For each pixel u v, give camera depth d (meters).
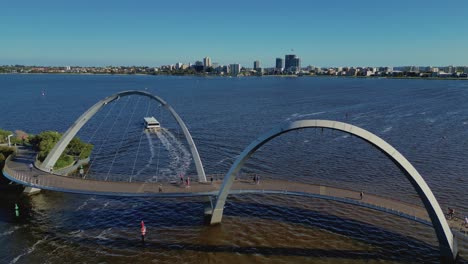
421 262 40.03
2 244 43.62
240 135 108.50
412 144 94.31
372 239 44.97
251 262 40.00
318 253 41.78
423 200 38.28
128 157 82.75
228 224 48.84
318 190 49.88
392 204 45.06
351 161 79.88
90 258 40.75
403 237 45.44
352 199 46.41
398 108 166.12
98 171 72.06
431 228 47.62
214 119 137.75
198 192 48.62
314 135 105.62
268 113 154.50
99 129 116.25
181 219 50.66
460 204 55.88
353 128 36.81
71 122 129.12
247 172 72.12
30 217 51.19
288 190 49.75
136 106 179.88
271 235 45.91
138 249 42.69
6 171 58.66
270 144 95.62
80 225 48.84
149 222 49.78
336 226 48.34
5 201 56.56
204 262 40.00
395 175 70.25
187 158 82.38
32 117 139.62
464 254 41.09
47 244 43.81
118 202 56.72
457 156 82.62
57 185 51.56
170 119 137.38
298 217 51.00
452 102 187.75
